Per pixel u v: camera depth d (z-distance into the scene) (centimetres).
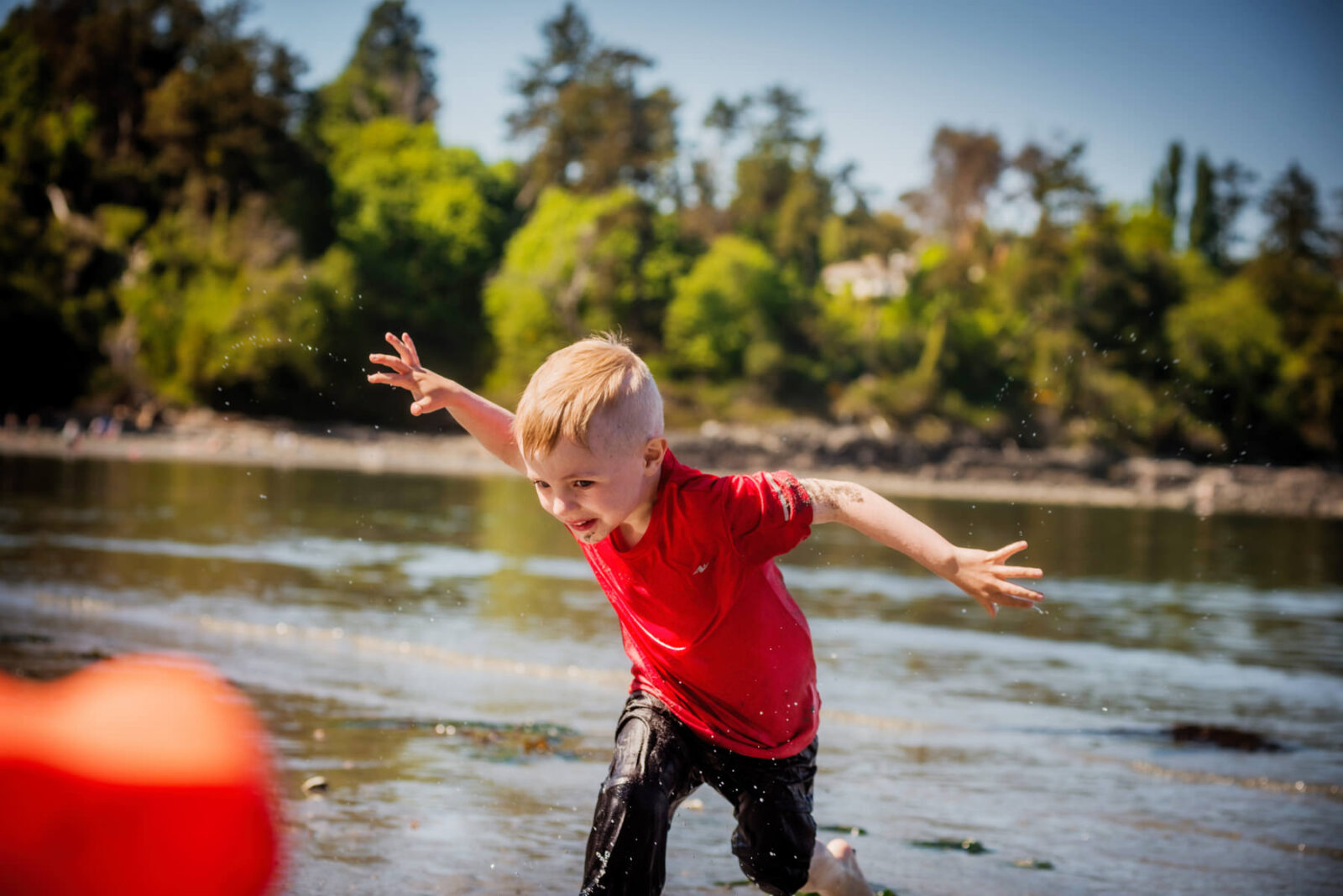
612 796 266
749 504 260
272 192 7512
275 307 5275
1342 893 365
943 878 365
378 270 7700
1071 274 8331
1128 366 7862
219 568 1095
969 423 7819
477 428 304
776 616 278
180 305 6512
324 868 341
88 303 6550
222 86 7362
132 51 7725
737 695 278
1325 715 659
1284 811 459
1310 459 8075
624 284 8012
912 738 568
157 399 6216
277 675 628
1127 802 466
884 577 1410
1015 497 6306
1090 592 1416
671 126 9469
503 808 414
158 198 7481
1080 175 8631
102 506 1822
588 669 686
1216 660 865
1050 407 7681
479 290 8181
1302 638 1011
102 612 802
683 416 7631
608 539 265
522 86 9850
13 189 7138
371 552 1364
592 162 9119
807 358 8306
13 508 1698
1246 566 2009
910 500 5047
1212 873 380
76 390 6303
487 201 8900
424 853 361
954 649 866
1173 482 6869
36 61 7838
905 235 9381
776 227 9331
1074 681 746
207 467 3841
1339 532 3909
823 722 597
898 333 8375
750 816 288
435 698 591
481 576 1173
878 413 7819
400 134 8812
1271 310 8519
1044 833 419
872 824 423
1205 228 10900
